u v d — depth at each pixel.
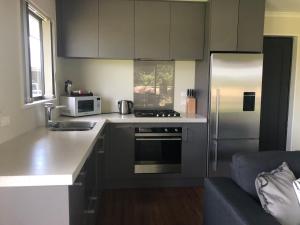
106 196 3.28
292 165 1.93
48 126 2.77
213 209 1.92
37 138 2.15
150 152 3.47
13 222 1.37
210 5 3.36
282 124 4.41
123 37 3.46
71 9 3.35
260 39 3.48
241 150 3.50
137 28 3.47
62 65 3.68
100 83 3.89
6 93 1.99
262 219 1.44
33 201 1.36
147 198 3.24
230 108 3.42
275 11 4.02
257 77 3.41
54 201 1.37
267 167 1.89
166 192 3.42
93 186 2.34
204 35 3.58
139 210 2.93
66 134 2.34
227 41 3.41
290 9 3.93
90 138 2.17
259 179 1.66
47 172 1.37
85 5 3.36
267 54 4.25
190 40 3.57
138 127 3.40
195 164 3.54
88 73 3.85
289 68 4.32
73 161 1.55
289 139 4.39
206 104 3.51
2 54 1.92
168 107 4.05
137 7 3.45
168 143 3.48
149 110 4.00
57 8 3.32
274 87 4.33
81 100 3.46
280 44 4.25
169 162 3.52
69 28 3.37
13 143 1.97
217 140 3.45
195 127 3.48
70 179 1.34
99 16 3.40
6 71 1.98
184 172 3.54
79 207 1.65
